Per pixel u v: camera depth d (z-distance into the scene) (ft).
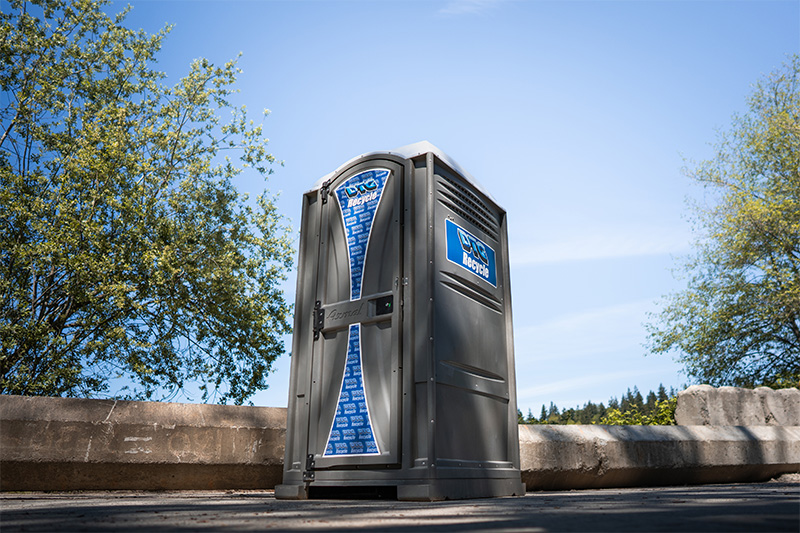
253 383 52.75
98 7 55.42
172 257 49.26
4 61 49.62
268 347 53.47
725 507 5.93
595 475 18.06
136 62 56.44
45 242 44.86
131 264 48.21
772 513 5.03
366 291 11.99
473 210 13.51
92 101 53.98
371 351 11.53
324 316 12.42
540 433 17.78
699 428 21.12
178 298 50.47
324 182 13.51
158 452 14.65
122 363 48.67
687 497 8.91
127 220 48.39
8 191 46.57
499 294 13.98
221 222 54.85
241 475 15.64
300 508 7.55
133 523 5.02
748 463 20.86
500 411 12.90
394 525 4.67
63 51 52.65
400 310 11.36
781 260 62.23
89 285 48.70
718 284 64.03
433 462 10.23
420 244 11.71
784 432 22.91
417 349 11.05
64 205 45.88
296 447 12.26
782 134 65.77
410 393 10.76
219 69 55.57
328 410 11.78
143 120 55.42
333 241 12.94
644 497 9.56
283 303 55.52
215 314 51.65
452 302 11.88
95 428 14.26
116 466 14.20
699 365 62.44
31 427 13.67
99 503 8.95
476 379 12.14
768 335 61.41
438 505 8.29
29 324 44.80
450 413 11.08
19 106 49.96
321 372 12.15
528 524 4.49
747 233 62.54
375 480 10.68
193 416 15.53
